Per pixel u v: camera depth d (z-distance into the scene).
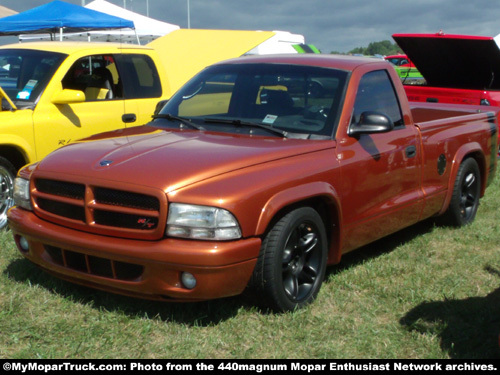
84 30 15.45
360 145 4.88
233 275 3.84
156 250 3.76
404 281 5.04
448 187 6.25
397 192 5.37
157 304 4.36
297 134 4.69
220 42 11.97
